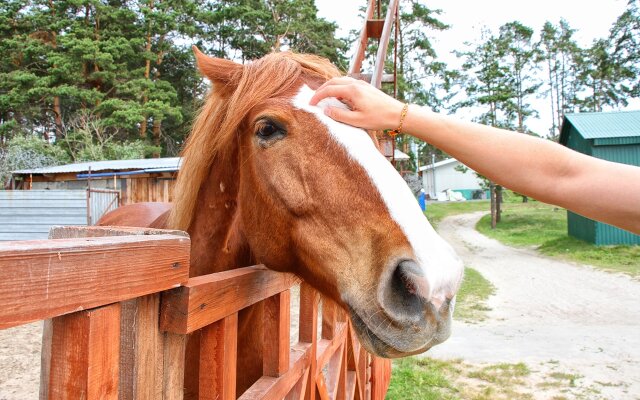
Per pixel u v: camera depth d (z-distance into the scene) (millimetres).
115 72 21438
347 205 1216
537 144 1166
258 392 1417
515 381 4672
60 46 22453
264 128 1379
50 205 10008
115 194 10648
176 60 24031
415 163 36094
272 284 1489
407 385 4570
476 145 1185
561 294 8570
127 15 22547
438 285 1044
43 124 24547
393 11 3744
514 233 19547
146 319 869
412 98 34188
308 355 1903
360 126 1291
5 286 530
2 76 21109
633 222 1085
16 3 22578
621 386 4512
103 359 703
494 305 7961
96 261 669
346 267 1201
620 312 7246
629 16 32188
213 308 1043
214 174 1699
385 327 1095
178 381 975
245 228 1546
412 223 1129
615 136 13883
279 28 20250
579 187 1113
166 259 859
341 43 21281
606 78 37844
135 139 21719
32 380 4047
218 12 21766
